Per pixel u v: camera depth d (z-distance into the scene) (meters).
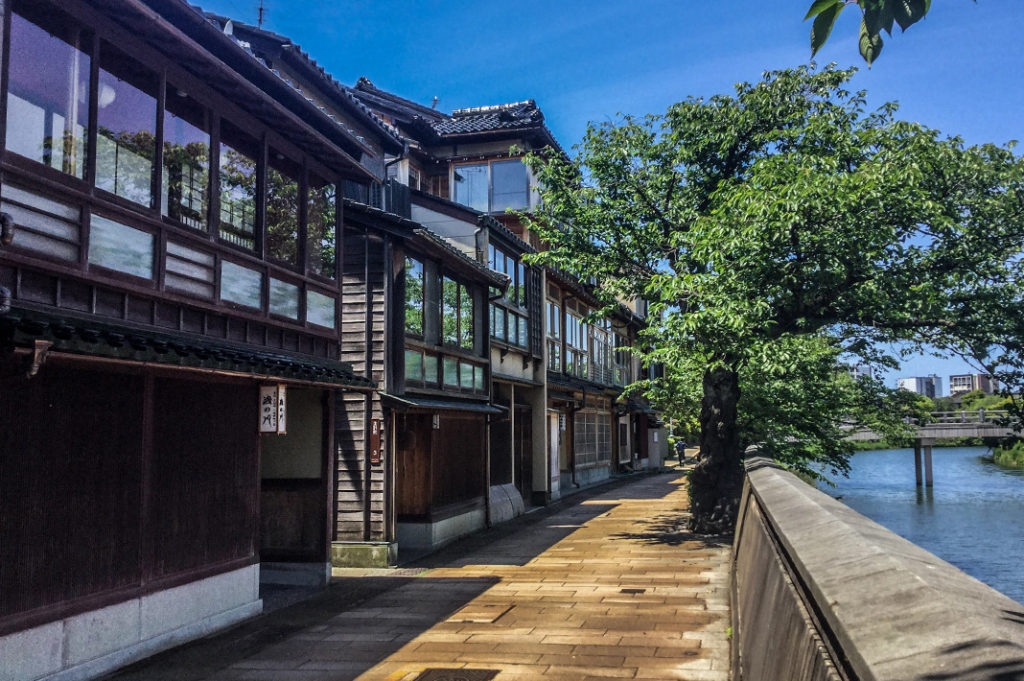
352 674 7.15
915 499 30.42
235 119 9.33
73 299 6.71
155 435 7.82
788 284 12.87
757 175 12.18
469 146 25.61
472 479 17.08
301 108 9.95
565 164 16.53
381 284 13.57
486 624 8.90
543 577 11.63
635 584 10.81
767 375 14.45
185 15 7.54
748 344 12.37
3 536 6.01
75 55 6.85
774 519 3.11
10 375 5.98
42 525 6.39
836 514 2.66
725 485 15.35
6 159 6.07
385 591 11.00
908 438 16.84
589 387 27.28
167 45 7.73
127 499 7.39
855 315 13.38
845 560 1.82
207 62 7.97
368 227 13.66
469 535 16.48
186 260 8.26
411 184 24.55
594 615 9.12
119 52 7.39
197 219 8.59
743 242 12.16
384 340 13.41
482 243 18.14
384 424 13.25
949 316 12.50
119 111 7.37
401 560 13.60
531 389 22.31
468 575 12.05
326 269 11.63
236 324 9.23
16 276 6.14
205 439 8.66
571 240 16.36
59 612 6.53
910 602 1.33
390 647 8.04
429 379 15.12
